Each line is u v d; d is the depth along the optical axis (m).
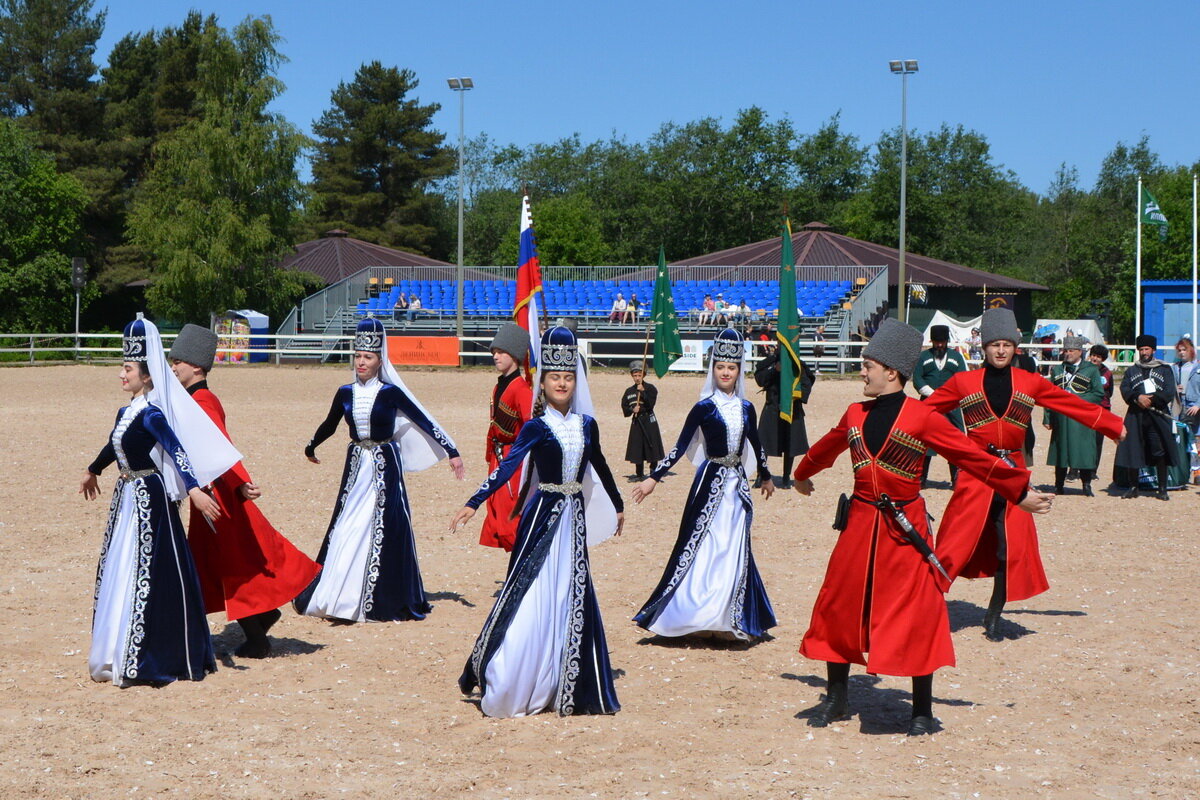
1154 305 42.38
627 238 76.31
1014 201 82.81
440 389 28.14
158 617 6.54
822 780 5.16
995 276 49.66
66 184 51.84
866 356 5.89
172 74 62.88
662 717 6.07
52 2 61.66
